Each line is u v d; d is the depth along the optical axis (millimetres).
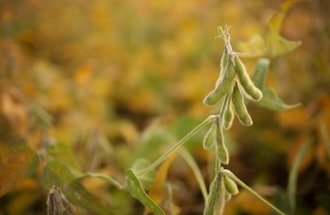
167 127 1062
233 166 1062
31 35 1277
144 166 729
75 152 1035
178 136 993
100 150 1011
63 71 1386
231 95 511
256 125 1098
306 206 889
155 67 1458
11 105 920
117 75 1390
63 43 1520
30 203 905
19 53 1135
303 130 917
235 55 503
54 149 725
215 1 1419
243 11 1247
